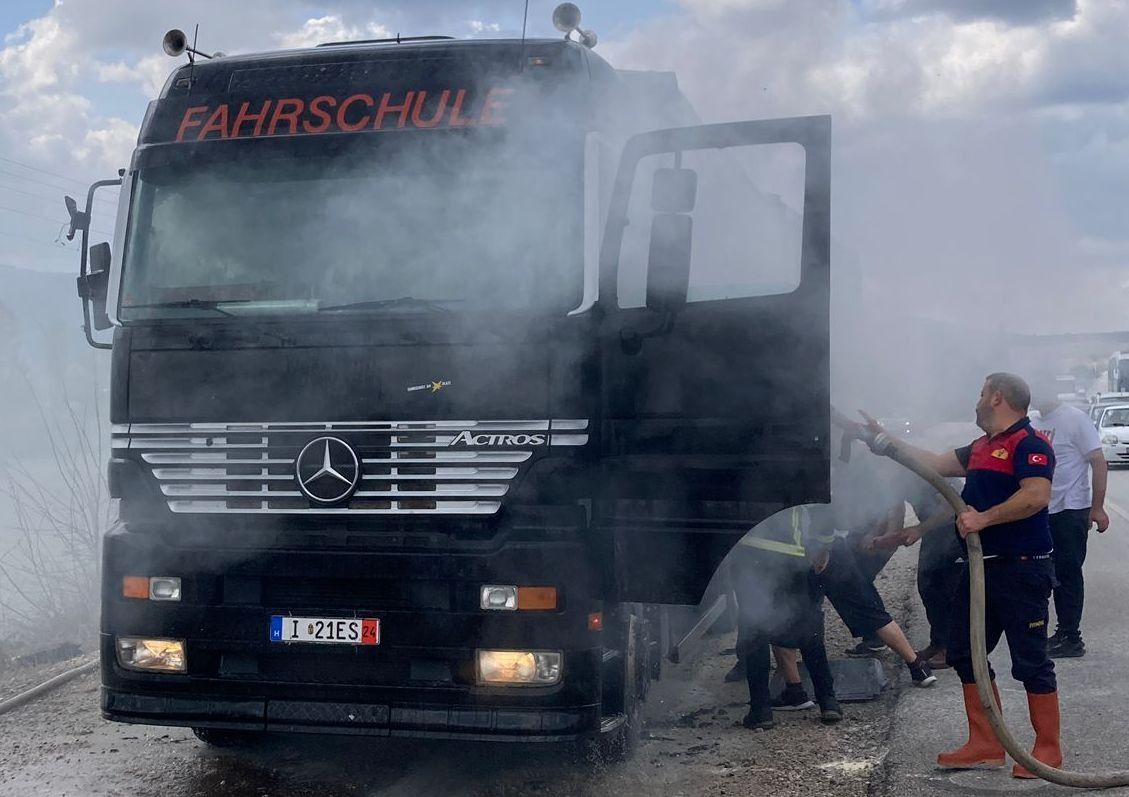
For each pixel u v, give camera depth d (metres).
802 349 4.92
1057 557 7.19
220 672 5.00
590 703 4.79
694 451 5.00
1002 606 5.03
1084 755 5.23
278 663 4.96
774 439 4.95
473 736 4.77
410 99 5.21
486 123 5.07
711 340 5.00
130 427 5.14
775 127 4.90
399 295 4.98
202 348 5.07
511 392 4.82
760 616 6.04
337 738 6.01
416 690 4.82
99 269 5.64
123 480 5.14
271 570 4.92
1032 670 4.98
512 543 4.77
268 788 5.23
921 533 6.48
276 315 5.03
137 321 5.16
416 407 4.88
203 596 4.99
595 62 5.43
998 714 4.84
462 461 4.84
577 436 4.79
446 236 4.99
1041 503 4.90
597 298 4.89
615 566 4.98
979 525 4.96
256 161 5.25
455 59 5.27
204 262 5.17
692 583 4.98
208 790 5.21
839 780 5.14
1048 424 7.24
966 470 5.36
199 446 5.05
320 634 4.89
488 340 4.85
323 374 4.95
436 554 4.80
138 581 5.04
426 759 5.64
